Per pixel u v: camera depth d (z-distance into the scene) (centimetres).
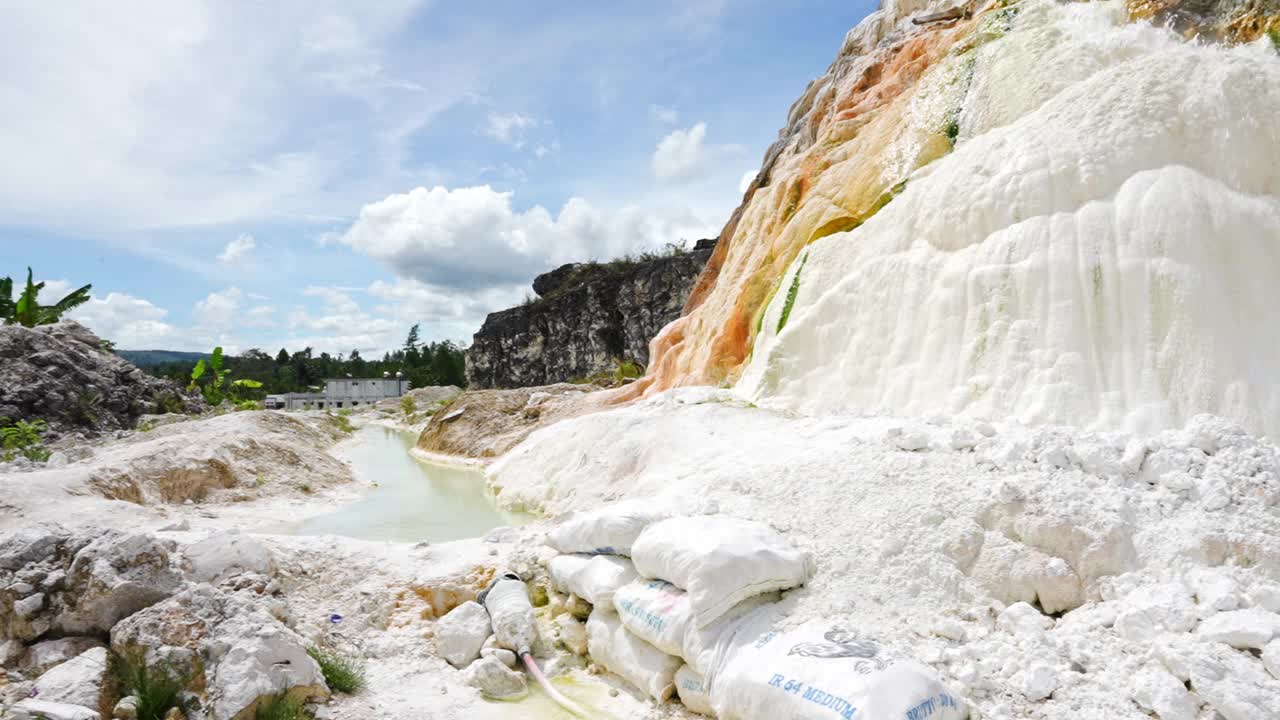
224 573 553
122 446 1426
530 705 483
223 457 1161
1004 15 1217
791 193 1462
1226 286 757
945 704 368
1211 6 994
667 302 5050
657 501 637
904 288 996
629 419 1099
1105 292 806
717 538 496
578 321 5631
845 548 527
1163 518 509
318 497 1179
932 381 898
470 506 1106
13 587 484
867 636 436
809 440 796
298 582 601
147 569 496
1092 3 1123
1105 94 927
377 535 902
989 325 871
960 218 968
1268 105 809
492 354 6275
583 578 574
